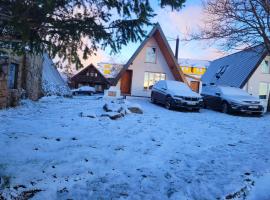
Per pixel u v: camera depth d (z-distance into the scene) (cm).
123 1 503
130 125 1179
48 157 702
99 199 518
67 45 546
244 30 1278
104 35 523
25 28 459
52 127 1029
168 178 625
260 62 2583
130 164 699
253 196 577
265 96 2800
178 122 1356
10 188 522
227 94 1962
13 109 1384
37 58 1897
